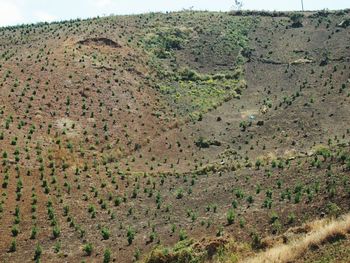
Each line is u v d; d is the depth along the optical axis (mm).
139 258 21969
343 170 26812
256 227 22531
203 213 26328
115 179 32469
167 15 77625
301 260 15977
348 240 16484
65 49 54094
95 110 43406
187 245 21359
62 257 22734
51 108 41188
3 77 43812
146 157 38656
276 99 51875
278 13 79500
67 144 36531
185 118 47094
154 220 26391
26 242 24031
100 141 39000
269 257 16812
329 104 46844
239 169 34250
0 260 22188
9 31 68188
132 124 43312
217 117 48219
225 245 20156
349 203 21969
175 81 56625
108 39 59219
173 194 30234
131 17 74250
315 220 21094
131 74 53562
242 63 63906
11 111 38438
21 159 32125
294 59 63250
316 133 41188
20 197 27812
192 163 38031
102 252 23141
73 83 46594
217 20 76250
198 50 65562
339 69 56125
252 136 42906
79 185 30547
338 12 75875
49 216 26609
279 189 27359
